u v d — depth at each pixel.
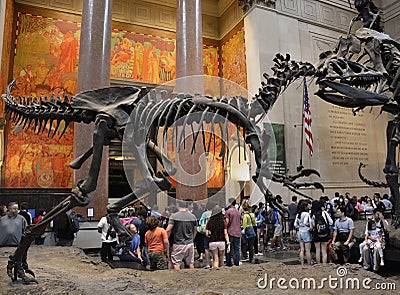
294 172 11.23
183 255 4.39
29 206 10.50
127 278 3.34
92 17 8.61
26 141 10.86
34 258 4.71
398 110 5.94
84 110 3.63
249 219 6.34
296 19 12.80
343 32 13.77
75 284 3.13
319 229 5.44
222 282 3.20
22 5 11.34
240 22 13.23
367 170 12.83
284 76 4.25
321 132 12.18
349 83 5.11
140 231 5.26
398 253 5.60
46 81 11.36
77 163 3.60
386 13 14.55
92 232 7.54
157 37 13.47
